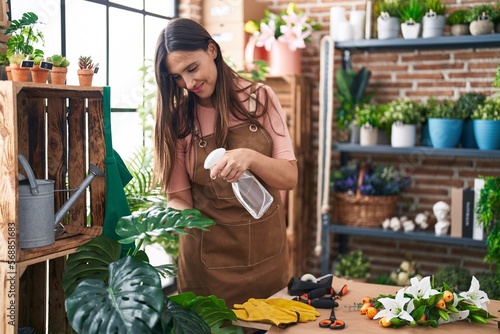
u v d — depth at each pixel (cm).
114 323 138
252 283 219
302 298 185
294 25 399
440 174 403
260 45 400
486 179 328
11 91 155
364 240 427
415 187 411
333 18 397
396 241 417
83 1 307
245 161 186
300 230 418
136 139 362
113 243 181
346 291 195
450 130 359
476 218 356
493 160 388
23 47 186
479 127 351
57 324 201
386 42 376
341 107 410
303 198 428
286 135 220
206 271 219
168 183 219
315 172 442
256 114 215
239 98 215
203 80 199
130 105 358
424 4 372
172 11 407
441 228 372
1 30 190
